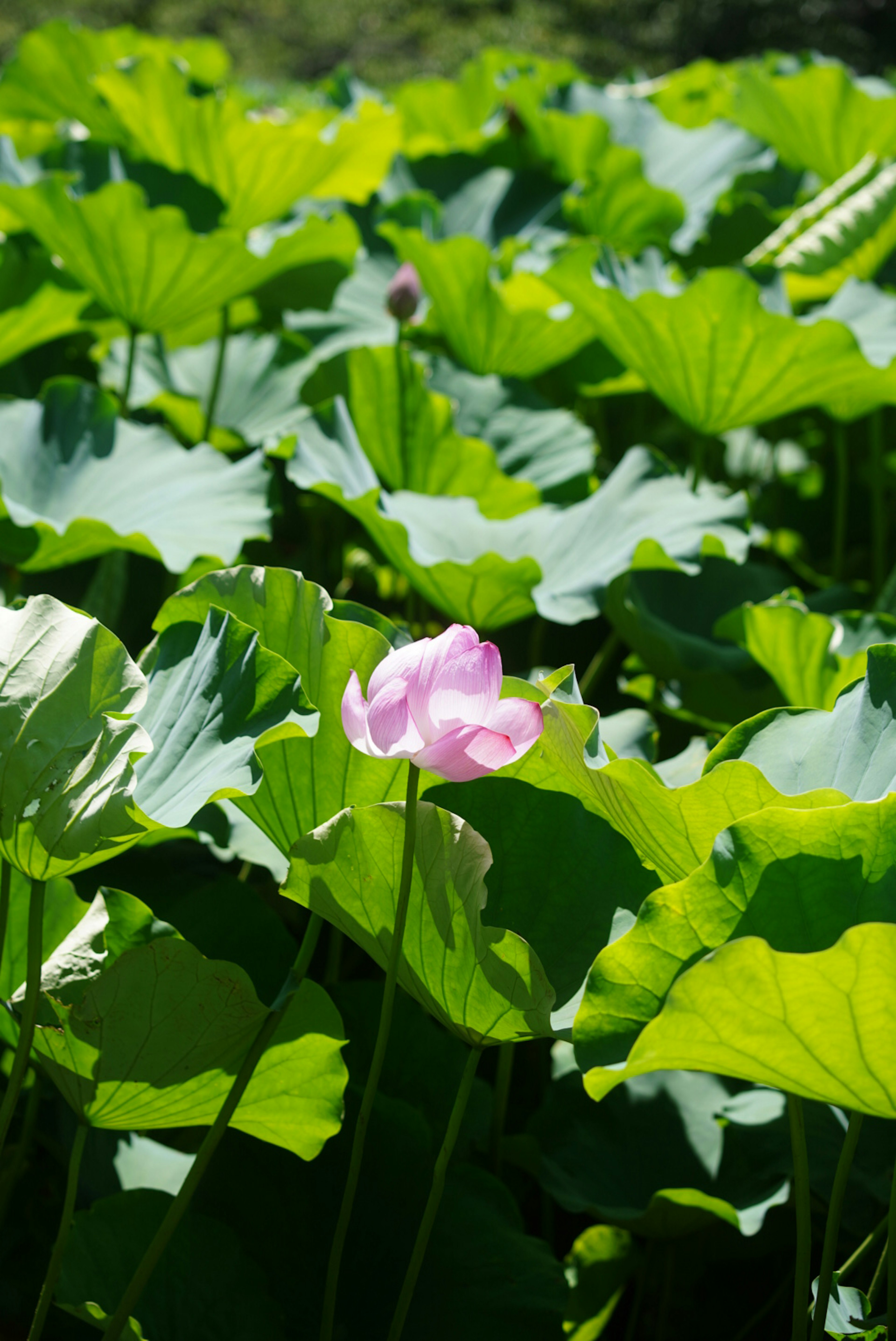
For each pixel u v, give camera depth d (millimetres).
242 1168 3691
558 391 6609
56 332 5449
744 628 4230
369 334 6320
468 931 3352
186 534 4246
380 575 5859
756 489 7027
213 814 3797
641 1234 3797
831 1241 3398
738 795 3402
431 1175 3660
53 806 3363
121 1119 3514
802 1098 3393
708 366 4699
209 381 5984
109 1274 3525
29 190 4641
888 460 6492
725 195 6770
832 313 5559
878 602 4934
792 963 3162
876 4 34625
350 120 5953
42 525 4105
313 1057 3475
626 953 3330
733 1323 3980
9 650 3412
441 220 7156
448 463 5047
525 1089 4180
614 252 5211
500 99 8234
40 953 3389
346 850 3395
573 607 4227
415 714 3289
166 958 3355
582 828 3578
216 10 32312
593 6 33219
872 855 3309
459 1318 3584
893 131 7062
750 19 33281
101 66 7273
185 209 6152
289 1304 3619
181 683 3580
